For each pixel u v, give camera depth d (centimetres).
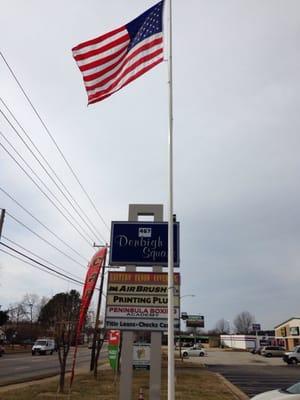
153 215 1447
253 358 6756
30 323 9869
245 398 1838
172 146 1162
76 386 1984
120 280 1362
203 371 3581
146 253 1388
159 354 1310
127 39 1262
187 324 10456
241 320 15300
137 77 1231
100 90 1234
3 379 2395
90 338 11138
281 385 2545
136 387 2002
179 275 1354
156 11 1259
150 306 1338
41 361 4188
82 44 1255
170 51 1222
